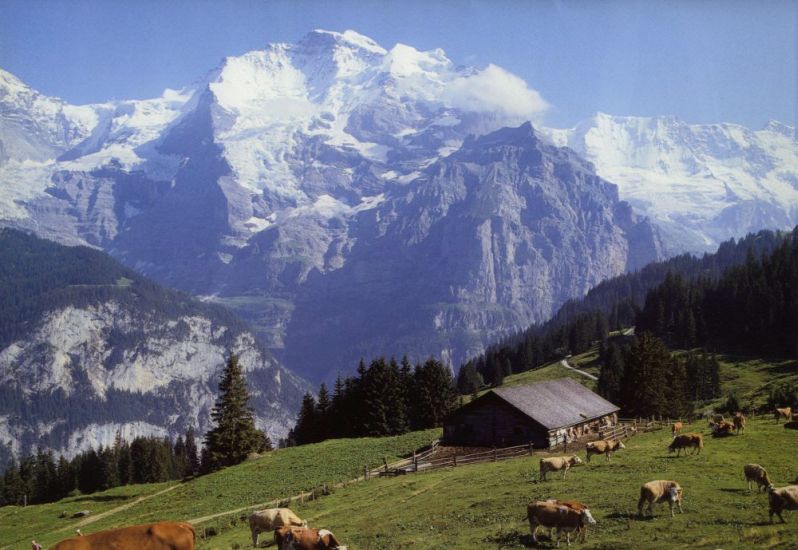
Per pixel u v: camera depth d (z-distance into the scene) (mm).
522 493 44812
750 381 153500
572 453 70812
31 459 177125
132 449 178375
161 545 28359
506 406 80250
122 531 28438
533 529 33062
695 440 55281
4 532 84938
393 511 46312
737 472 46688
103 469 167500
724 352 178875
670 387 116250
